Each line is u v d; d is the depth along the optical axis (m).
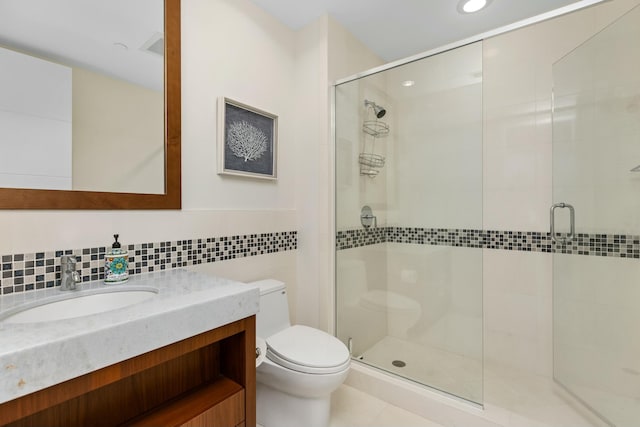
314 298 1.97
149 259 1.29
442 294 2.14
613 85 1.56
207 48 1.53
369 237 2.21
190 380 1.03
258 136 1.78
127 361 0.73
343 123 1.99
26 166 1.00
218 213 1.57
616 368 1.55
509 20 1.93
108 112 1.18
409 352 2.09
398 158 2.31
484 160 2.01
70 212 1.08
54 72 1.06
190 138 1.45
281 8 1.82
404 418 1.56
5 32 0.97
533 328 1.88
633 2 1.58
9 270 0.96
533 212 1.86
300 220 2.04
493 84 1.96
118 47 1.21
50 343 0.60
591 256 1.66
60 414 0.77
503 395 1.64
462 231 2.08
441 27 2.01
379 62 2.38
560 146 1.75
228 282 1.13
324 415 1.39
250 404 1.04
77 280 1.04
